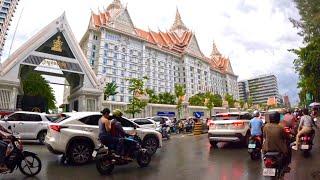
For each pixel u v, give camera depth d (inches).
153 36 4362.7
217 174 303.1
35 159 328.2
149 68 3865.7
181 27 5098.4
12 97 1304.1
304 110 411.5
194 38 4884.4
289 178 271.1
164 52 4141.2
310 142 402.0
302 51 908.6
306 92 1299.2
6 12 2623.0
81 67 1568.7
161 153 505.0
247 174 298.5
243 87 5408.5
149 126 773.9
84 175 305.4
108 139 312.3
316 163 346.0
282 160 219.8
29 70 1502.2
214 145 562.3
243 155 437.4
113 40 3403.1
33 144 651.5
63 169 339.9
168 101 3142.2
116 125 319.3
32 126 632.4
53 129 364.2
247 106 3324.3
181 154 482.6
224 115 544.4
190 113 2043.6
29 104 1285.7
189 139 832.3
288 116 486.0
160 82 4028.1
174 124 1173.1
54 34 1493.6
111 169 313.1
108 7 3772.1
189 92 4365.2
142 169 339.3
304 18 668.1
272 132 221.5
